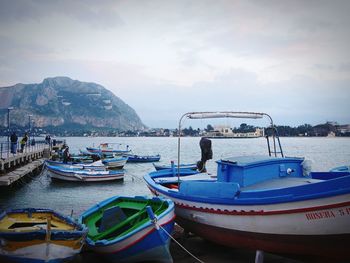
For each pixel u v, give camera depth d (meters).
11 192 27.64
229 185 10.08
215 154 78.38
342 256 8.86
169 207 10.39
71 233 8.66
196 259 10.34
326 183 8.20
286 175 11.31
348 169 12.19
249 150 97.38
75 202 23.80
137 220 10.38
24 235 8.25
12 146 34.38
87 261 10.26
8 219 10.33
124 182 33.25
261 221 9.30
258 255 9.82
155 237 9.37
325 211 8.23
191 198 10.99
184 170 16.17
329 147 127.25
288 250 9.36
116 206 11.30
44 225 9.78
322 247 8.80
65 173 31.78
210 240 11.35
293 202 8.56
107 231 10.20
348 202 7.88
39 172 40.22
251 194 9.54
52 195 26.48
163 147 134.50
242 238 9.99
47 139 63.56
